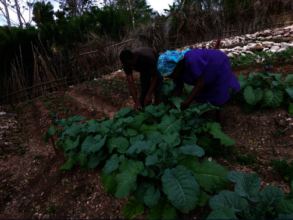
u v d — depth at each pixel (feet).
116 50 26.18
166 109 10.68
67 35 28.02
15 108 20.24
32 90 22.04
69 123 11.10
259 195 6.29
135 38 28.45
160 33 30.81
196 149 7.32
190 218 6.79
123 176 7.32
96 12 33.42
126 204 7.40
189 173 6.63
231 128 11.12
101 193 8.45
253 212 6.10
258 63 17.31
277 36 23.98
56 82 23.09
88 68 24.34
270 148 9.42
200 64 8.72
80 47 24.50
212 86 9.73
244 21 30.09
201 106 9.62
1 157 12.26
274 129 10.14
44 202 8.89
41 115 17.19
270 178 7.79
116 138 9.13
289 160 8.43
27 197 9.42
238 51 21.03
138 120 10.32
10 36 22.43
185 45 32.14
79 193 8.79
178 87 10.88
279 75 11.54
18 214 8.62
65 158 10.86
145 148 7.98
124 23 33.68
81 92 21.86
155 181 7.77
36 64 21.89
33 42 23.47
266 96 10.68
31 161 11.82
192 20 31.60
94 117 16.10
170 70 8.53
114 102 17.98
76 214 7.99
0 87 21.42
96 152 9.43
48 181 9.95
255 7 29.27
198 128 9.41
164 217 6.61
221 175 6.94
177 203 6.13
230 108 11.75
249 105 11.12
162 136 8.26
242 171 8.31
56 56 24.85
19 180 10.49
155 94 12.57
